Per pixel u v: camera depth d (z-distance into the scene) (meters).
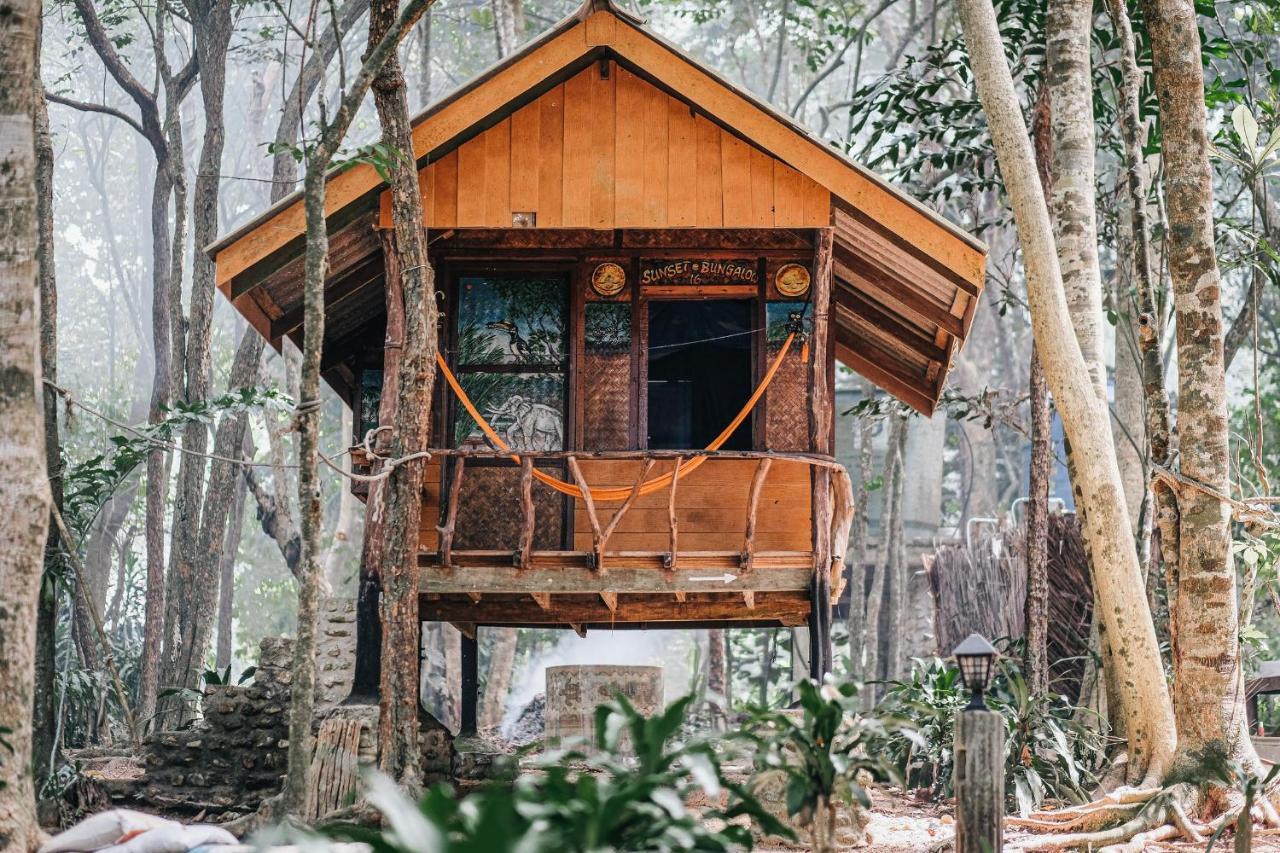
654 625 12.58
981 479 28.31
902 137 15.33
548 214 10.36
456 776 10.38
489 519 10.89
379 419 9.92
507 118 10.46
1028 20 13.99
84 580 9.29
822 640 10.05
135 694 17.77
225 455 16.41
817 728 6.21
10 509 6.57
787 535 11.00
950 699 11.68
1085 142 11.13
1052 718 11.20
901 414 15.41
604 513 10.94
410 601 8.86
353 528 25.36
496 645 21.81
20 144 6.76
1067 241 10.98
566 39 10.14
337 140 7.93
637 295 11.11
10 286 6.68
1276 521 9.50
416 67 29.20
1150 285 10.20
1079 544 15.38
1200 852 8.37
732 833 5.59
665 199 10.39
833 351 11.68
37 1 6.90
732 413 11.72
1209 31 22.38
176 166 17.22
